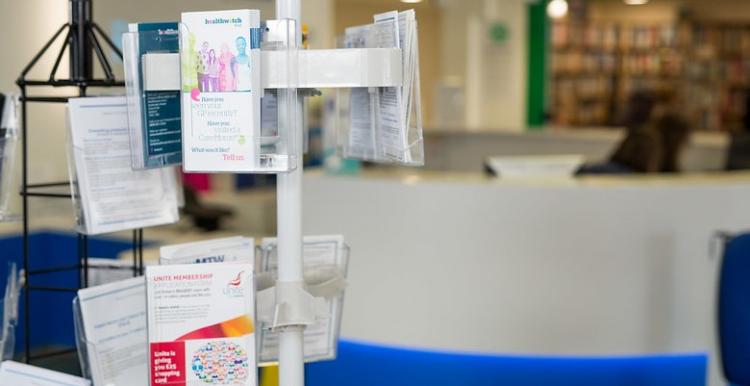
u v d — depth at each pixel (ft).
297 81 4.56
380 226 12.85
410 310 12.79
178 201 5.60
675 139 20.67
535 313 12.43
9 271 5.55
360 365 13.00
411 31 4.61
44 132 8.44
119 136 5.11
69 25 5.26
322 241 5.44
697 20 40.24
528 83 35.73
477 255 12.48
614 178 13.26
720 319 8.88
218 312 4.78
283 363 4.98
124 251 10.63
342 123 5.72
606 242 12.32
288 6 4.59
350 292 13.09
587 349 12.42
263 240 5.36
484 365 12.53
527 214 12.32
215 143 4.55
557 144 27.99
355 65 4.56
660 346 12.48
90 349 4.84
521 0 34.40
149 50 4.63
